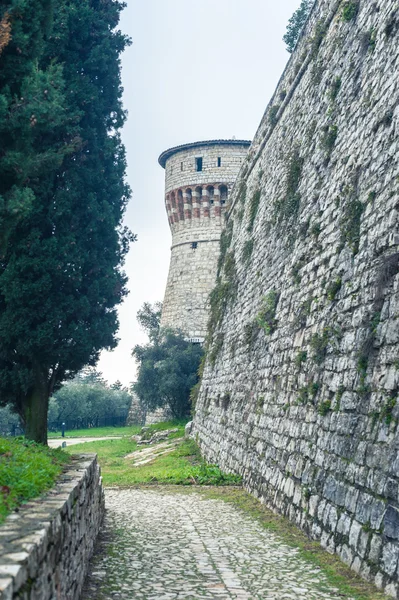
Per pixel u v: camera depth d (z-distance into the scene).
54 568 4.23
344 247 10.56
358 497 7.80
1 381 13.43
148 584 6.75
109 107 15.57
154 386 42.88
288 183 16.12
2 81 9.81
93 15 14.97
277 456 12.86
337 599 6.11
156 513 12.44
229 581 6.90
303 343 12.30
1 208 9.46
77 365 14.49
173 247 46.66
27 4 9.66
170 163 46.47
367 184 10.01
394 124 9.12
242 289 23.05
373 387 8.18
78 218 14.21
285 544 9.07
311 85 15.86
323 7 15.99
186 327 43.88
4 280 13.16
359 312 9.27
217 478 17.55
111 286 14.77
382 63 10.34
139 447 34.53
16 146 9.95
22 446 8.16
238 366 20.83
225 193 44.09
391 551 6.51
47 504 4.80
